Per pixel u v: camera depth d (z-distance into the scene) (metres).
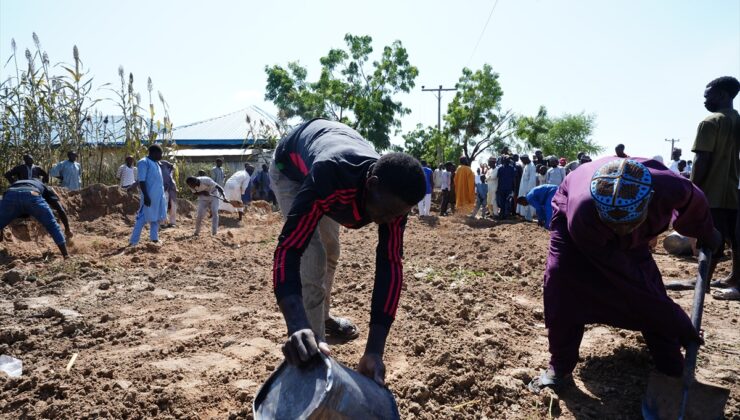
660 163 3.02
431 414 2.98
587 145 46.97
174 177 14.83
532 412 3.05
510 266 6.59
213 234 9.98
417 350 3.80
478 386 3.28
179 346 3.90
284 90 29.48
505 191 14.95
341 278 6.04
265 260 7.32
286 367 2.06
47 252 8.04
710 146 5.40
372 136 29.86
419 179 2.18
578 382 3.41
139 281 6.14
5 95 11.99
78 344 4.05
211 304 5.19
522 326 4.40
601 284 3.09
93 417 2.91
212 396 3.17
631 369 3.56
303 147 2.91
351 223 2.56
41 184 7.91
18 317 4.75
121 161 14.02
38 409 3.04
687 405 2.90
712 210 5.56
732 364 3.73
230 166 24.45
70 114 12.84
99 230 10.49
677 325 2.94
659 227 2.94
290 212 2.35
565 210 3.22
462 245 8.43
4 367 3.61
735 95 5.58
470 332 4.24
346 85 29.72
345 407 1.88
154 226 8.89
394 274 2.46
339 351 3.84
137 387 3.22
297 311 2.13
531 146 34.88
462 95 34.81
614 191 2.66
